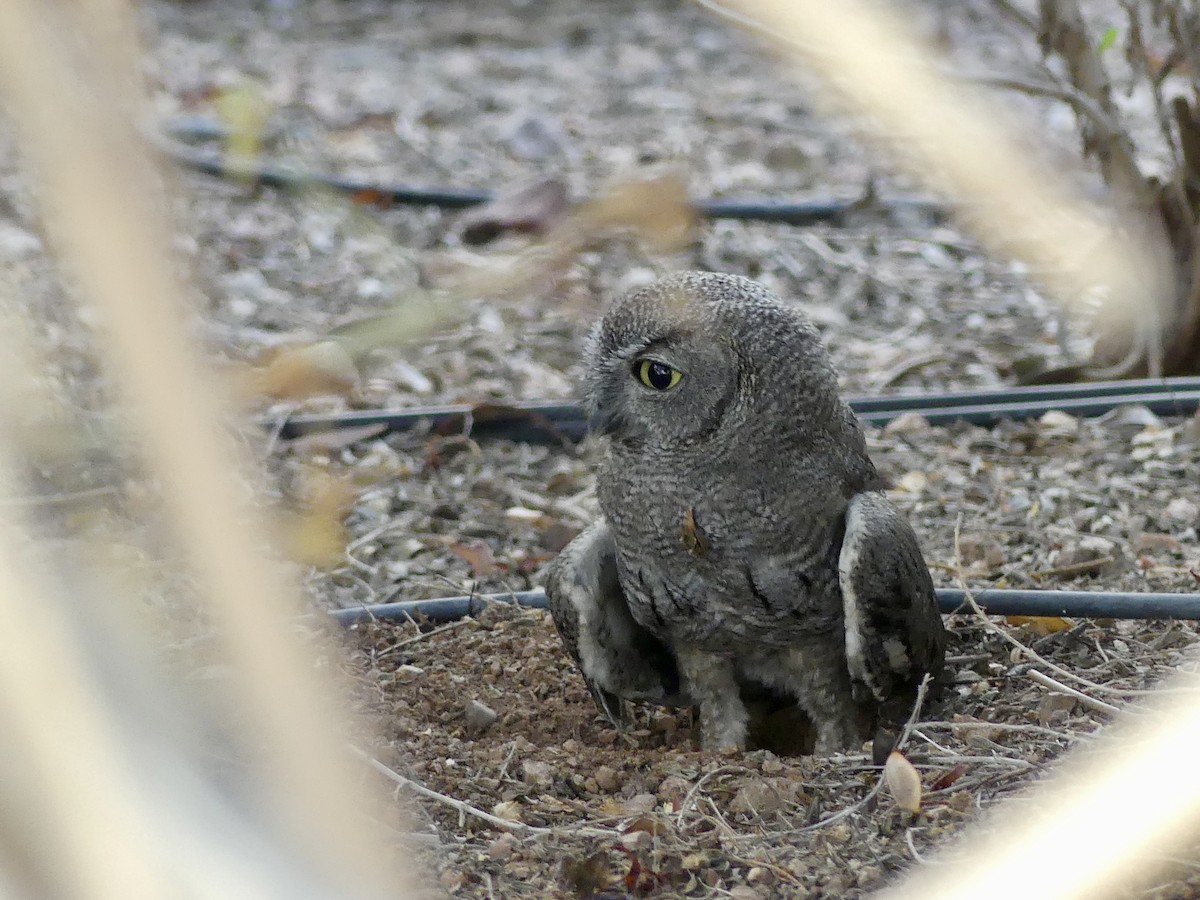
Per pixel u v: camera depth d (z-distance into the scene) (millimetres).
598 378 7055
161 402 889
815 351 6980
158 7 26078
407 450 11438
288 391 4359
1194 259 11445
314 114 20531
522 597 8953
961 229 14992
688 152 19234
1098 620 8164
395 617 8727
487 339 13383
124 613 948
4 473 1013
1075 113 11094
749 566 6988
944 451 11266
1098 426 11430
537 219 14820
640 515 7043
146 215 900
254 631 920
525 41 24953
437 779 6582
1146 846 4758
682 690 7891
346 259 14859
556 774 6707
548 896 5453
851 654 6812
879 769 6410
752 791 6180
